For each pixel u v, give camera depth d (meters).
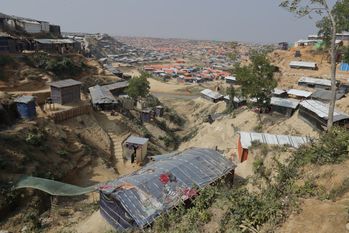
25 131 29.27
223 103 71.25
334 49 23.36
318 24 25.16
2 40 45.66
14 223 21.38
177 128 63.88
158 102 70.31
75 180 30.09
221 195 13.66
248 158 26.77
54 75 49.16
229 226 10.98
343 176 11.16
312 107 36.91
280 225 9.55
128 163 37.41
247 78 45.06
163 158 24.97
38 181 24.27
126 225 16.70
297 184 12.27
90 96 51.19
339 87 56.72
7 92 38.56
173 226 13.52
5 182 23.20
